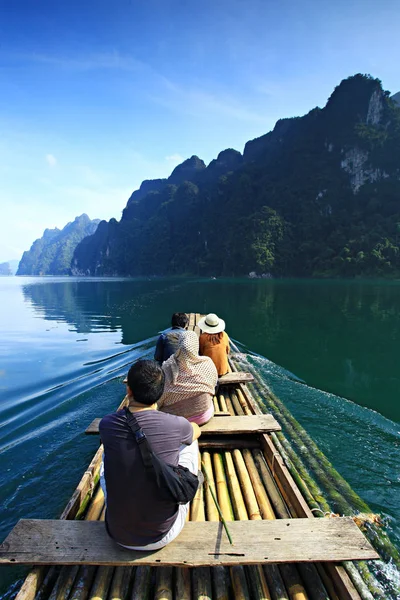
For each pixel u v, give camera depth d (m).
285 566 2.16
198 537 2.11
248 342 11.03
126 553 1.99
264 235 100.38
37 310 21.17
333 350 10.05
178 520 2.05
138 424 1.80
